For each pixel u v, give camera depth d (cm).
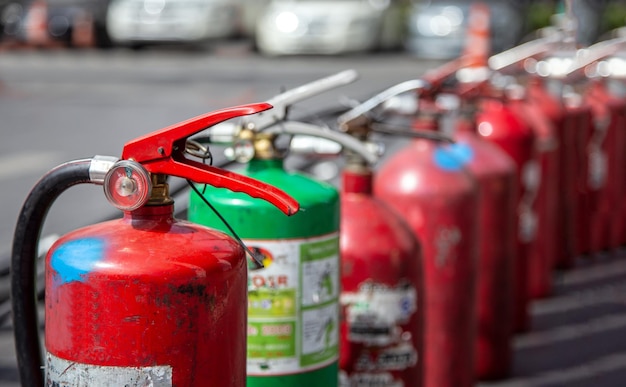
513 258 418
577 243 657
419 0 2039
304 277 248
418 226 341
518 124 463
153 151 186
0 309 328
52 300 187
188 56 1969
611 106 645
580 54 508
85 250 184
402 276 292
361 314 291
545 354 461
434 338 347
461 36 1828
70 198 767
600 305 549
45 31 2022
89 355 182
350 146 265
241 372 195
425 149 351
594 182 651
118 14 1988
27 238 203
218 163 297
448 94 393
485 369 415
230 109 184
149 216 191
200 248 186
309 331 251
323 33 1858
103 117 1152
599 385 418
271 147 256
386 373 295
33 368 210
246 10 2020
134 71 1662
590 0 1130
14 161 896
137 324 179
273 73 1600
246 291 196
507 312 417
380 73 1587
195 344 183
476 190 350
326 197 252
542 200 541
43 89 1421
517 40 1736
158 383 181
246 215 243
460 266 345
